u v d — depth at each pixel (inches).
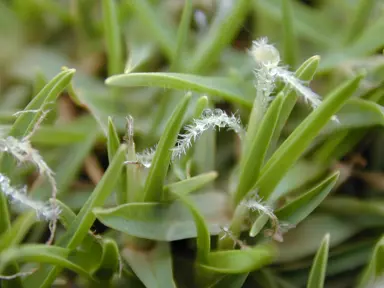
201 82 4.9
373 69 5.4
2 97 6.0
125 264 4.6
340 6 6.3
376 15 5.9
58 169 5.3
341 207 5.2
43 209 4.3
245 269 4.3
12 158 4.5
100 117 5.5
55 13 6.3
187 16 5.3
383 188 5.4
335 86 5.7
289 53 5.6
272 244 4.9
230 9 5.8
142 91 5.8
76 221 4.3
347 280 5.0
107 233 4.8
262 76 4.6
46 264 4.4
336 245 5.1
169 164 4.5
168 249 4.6
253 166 4.5
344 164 5.3
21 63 6.1
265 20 6.2
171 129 4.2
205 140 5.2
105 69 6.3
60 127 5.5
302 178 5.0
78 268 4.3
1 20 6.2
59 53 6.3
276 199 4.8
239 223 4.5
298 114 5.5
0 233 4.2
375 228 5.2
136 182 4.5
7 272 4.2
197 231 4.4
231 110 5.6
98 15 6.5
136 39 6.0
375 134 5.5
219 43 5.6
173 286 4.4
